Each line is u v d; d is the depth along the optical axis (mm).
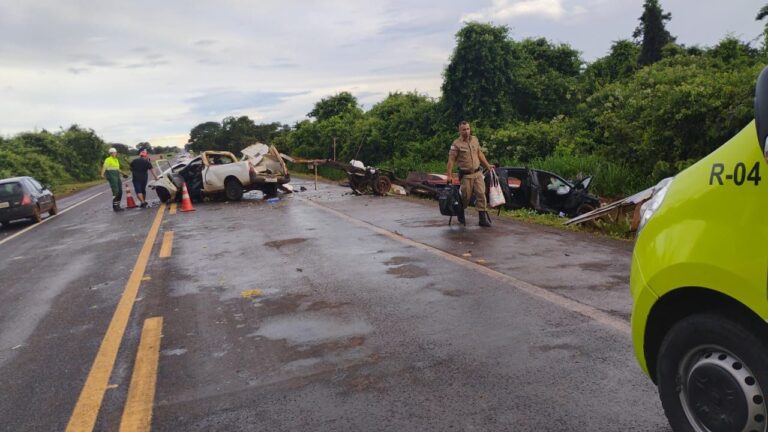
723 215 2281
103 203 21703
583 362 3799
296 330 4812
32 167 38375
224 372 3996
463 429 3029
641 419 3025
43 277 7891
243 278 6859
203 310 5586
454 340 4363
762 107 2088
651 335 2695
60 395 3801
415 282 6203
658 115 12078
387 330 4676
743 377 2246
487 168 10133
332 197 17781
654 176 12484
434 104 25641
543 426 3012
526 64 23922
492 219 11086
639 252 2719
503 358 3951
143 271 7633
